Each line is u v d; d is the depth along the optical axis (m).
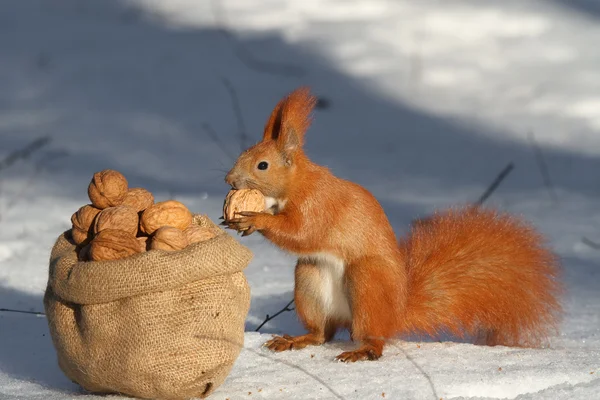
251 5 27.53
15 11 27.80
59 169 17.20
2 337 8.38
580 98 21.58
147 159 18.06
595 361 7.25
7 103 22.08
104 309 6.13
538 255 8.55
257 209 7.71
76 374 6.40
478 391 6.59
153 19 27.28
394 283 7.90
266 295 10.25
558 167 18.05
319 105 21.55
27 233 12.75
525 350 7.73
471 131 20.27
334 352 7.84
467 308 8.38
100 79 23.22
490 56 23.84
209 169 17.39
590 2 26.48
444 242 8.61
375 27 25.47
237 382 6.79
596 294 10.52
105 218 6.46
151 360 6.06
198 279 6.14
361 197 8.05
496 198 15.62
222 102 21.61
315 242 7.91
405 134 20.16
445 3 26.41
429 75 23.08
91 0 28.78
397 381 6.69
